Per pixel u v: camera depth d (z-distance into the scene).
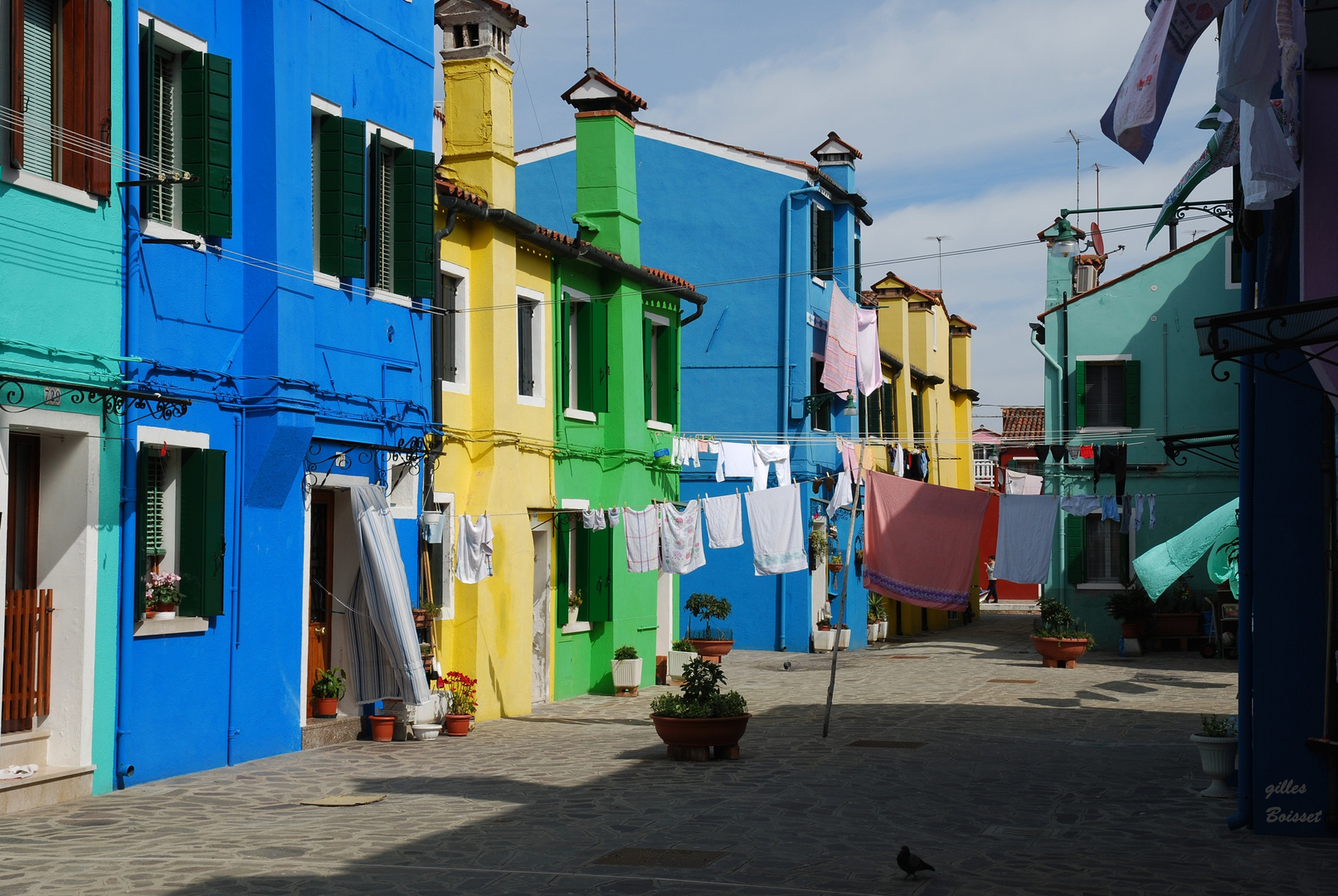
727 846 10.16
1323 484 10.70
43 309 11.20
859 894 8.66
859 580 34.53
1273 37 8.52
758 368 31.53
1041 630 28.33
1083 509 27.77
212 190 13.06
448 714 16.73
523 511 19.44
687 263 31.97
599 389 22.38
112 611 11.95
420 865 9.34
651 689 23.27
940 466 44.56
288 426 13.80
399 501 16.61
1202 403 31.56
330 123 15.14
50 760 11.62
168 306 12.66
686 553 21.22
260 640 14.05
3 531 10.79
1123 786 13.27
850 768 14.29
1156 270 31.94
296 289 14.11
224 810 11.30
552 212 29.77
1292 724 10.75
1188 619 31.14
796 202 31.44
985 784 13.33
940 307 45.44
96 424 11.69
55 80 11.51
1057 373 32.50
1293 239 10.72
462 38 19.31
